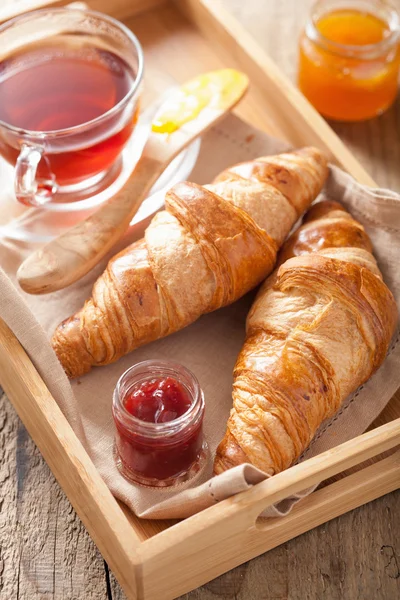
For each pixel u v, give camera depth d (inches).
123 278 26.1
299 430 24.8
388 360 26.8
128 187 28.2
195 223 26.0
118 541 22.9
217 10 32.4
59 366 25.5
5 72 29.1
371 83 31.9
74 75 29.3
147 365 25.1
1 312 25.4
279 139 30.5
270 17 35.8
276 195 27.0
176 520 25.0
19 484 26.9
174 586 24.5
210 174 30.4
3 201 29.0
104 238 27.2
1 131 27.5
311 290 25.7
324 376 25.1
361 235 27.2
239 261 26.0
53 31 29.6
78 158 28.0
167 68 32.7
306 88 33.0
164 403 24.9
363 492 25.8
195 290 26.0
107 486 25.1
